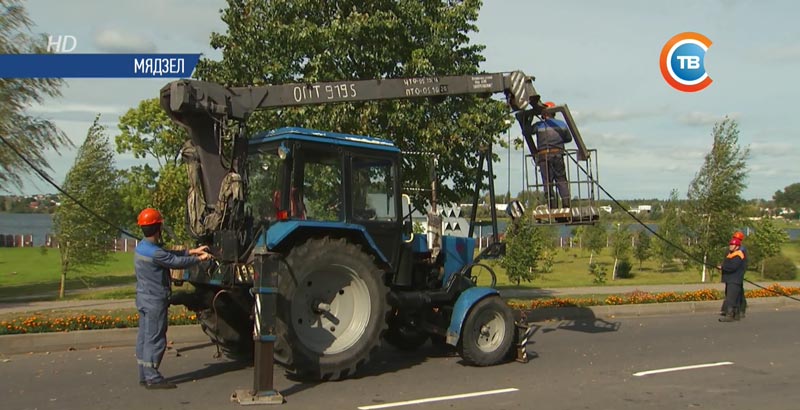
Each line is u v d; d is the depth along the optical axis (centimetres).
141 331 765
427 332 1005
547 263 3297
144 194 3594
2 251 4369
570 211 960
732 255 1509
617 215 3600
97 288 2117
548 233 3519
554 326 1380
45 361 918
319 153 840
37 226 9738
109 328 1065
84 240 1939
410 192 1270
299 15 1253
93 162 1998
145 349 761
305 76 1223
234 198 793
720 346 1147
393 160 900
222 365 904
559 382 845
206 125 830
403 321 983
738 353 1080
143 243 768
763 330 1352
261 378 714
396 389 788
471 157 1308
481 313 926
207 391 757
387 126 1242
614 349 1101
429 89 998
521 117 1030
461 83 1017
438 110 1278
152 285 763
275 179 827
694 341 1198
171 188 1895
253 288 724
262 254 723
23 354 970
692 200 2647
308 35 1180
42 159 1741
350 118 1202
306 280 796
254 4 1251
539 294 1822
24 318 1097
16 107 1692
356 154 866
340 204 847
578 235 4953
